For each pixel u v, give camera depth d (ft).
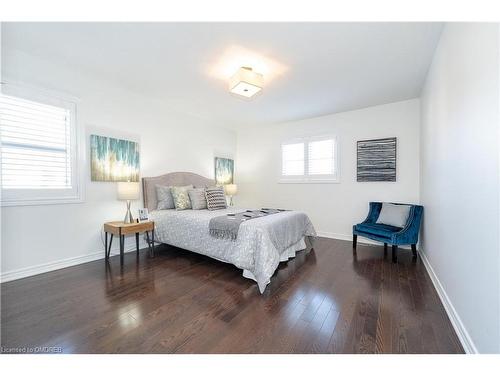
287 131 16.48
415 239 10.25
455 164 5.74
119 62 8.57
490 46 3.92
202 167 15.81
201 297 6.82
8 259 7.78
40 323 5.46
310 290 7.32
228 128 18.13
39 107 8.41
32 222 8.27
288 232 9.95
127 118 11.24
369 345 4.78
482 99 4.23
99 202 10.19
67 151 9.14
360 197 13.56
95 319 5.64
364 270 9.04
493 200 3.80
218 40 7.14
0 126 7.30
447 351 4.63
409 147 12.05
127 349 4.63
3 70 7.58
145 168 12.16
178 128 14.01
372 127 13.10
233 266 9.41
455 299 5.59
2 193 7.59
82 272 8.65
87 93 9.68
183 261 10.00
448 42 6.16
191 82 10.19
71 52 7.93
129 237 11.40
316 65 8.59
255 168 18.10
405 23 6.31
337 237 14.35
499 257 3.59
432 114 8.42
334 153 14.46
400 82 10.05
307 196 15.57
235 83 8.45
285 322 5.58
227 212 11.37
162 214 11.28
